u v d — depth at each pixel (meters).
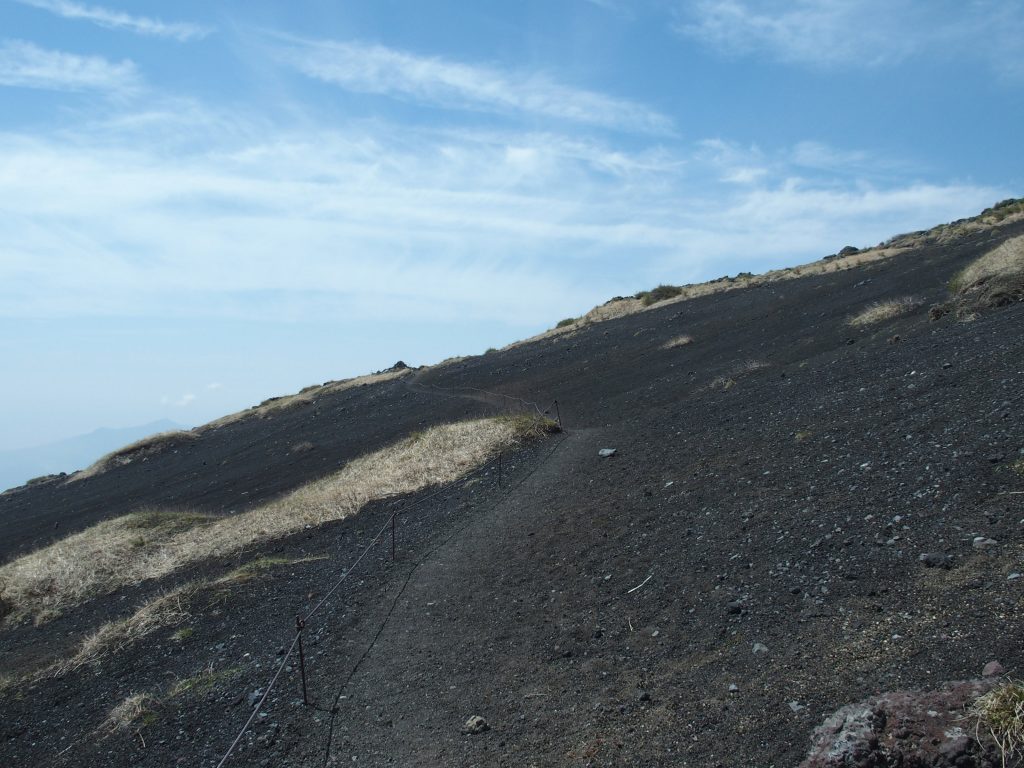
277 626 9.63
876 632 5.38
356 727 6.50
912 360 13.78
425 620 8.73
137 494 30.33
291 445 32.16
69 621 13.25
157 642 10.24
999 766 3.62
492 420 20.55
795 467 9.98
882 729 4.05
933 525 6.74
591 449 16.30
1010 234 30.58
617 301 51.38
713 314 35.56
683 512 9.89
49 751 7.69
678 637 6.61
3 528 30.11
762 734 4.67
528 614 8.19
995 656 4.47
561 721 5.78
